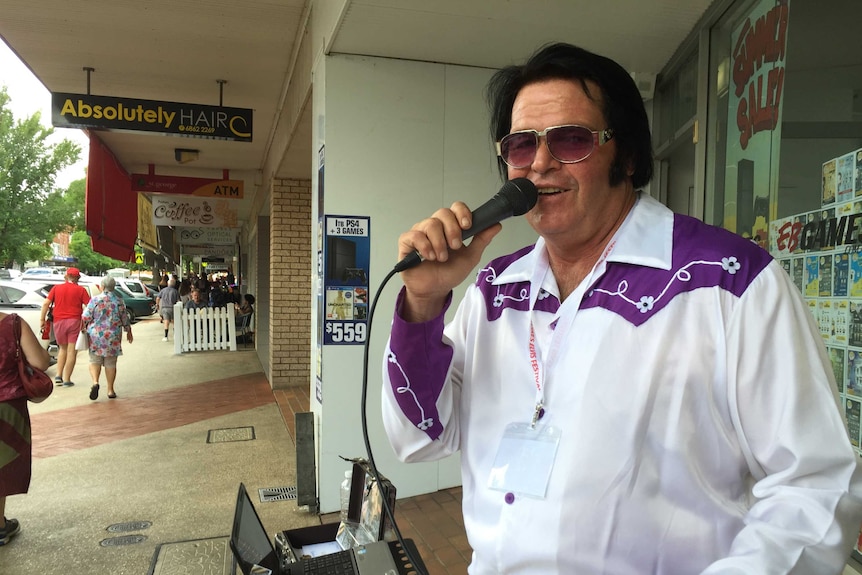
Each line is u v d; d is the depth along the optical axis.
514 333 1.16
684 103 3.86
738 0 3.04
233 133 6.16
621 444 0.95
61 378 8.97
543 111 1.09
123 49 5.73
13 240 37.31
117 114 5.95
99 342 7.84
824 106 2.45
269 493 4.42
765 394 0.90
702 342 0.93
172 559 3.40
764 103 2.88
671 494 0.94
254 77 6.51
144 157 9.66
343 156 4.04
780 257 2.76
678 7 3.32
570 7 3.30
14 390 3.61
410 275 1.11
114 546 3.57
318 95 4.31
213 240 17.45
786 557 0.80
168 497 4.36
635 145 1.12
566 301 1.08
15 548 3.56
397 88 4.11
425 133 4.17
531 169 1.10
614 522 0.95
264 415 6.92
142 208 12.31
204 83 6.71
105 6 4.87
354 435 4.08
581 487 0.96
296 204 8.42
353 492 2.00
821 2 2.49
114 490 4.52
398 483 4.16
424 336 1.16
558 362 1.05
